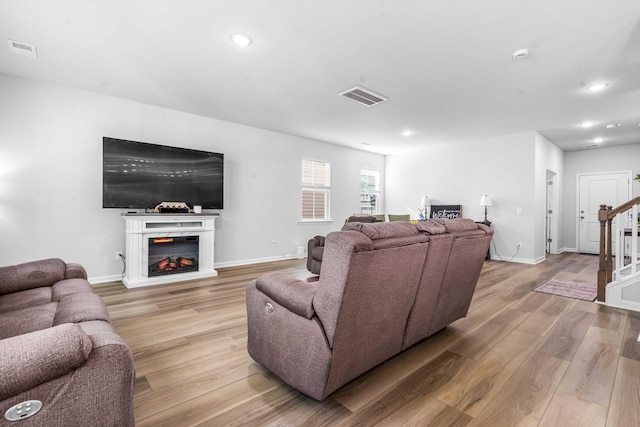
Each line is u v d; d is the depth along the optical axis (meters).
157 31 2.54
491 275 4.67
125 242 4.09
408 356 2.10
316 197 6.61
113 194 3.89
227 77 3.40
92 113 3.86
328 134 5.94
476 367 1.94
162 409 1.52
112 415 0.77
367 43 2.70
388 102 4.16
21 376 0.63
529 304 3.25
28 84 3.47
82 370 0.72
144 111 4.25
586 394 1.65
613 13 2.27
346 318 1.45
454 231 2.16
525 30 2.49
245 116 4.82
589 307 3.15
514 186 5.90
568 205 7.47
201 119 4.79
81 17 2.36
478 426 1.40
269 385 1.74
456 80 3.45
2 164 3.35
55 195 3.64
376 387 1.73
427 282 1.98
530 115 4.69
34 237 3.53
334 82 3.52
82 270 2.29
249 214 5.41
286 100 4.10
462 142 6.61
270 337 1.74
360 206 7.40
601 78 3.38
